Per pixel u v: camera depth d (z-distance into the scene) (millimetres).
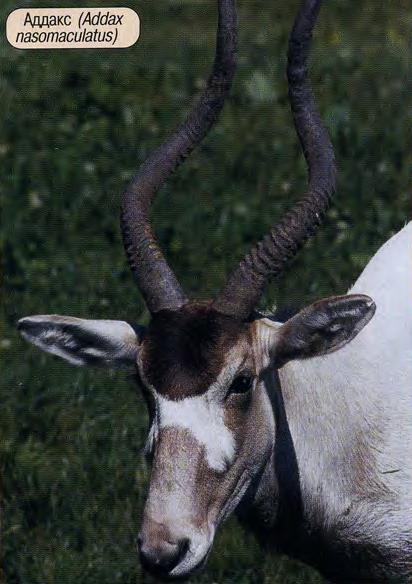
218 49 17625
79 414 24047
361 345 18172
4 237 29469
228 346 15688
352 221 29281
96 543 21547
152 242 16734
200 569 15180
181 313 15867
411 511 17953
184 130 17688
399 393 18094
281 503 17453
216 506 15578
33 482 22469
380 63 37312
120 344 16453
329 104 34438
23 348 25812
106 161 32469
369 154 31734
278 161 32000
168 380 15398
